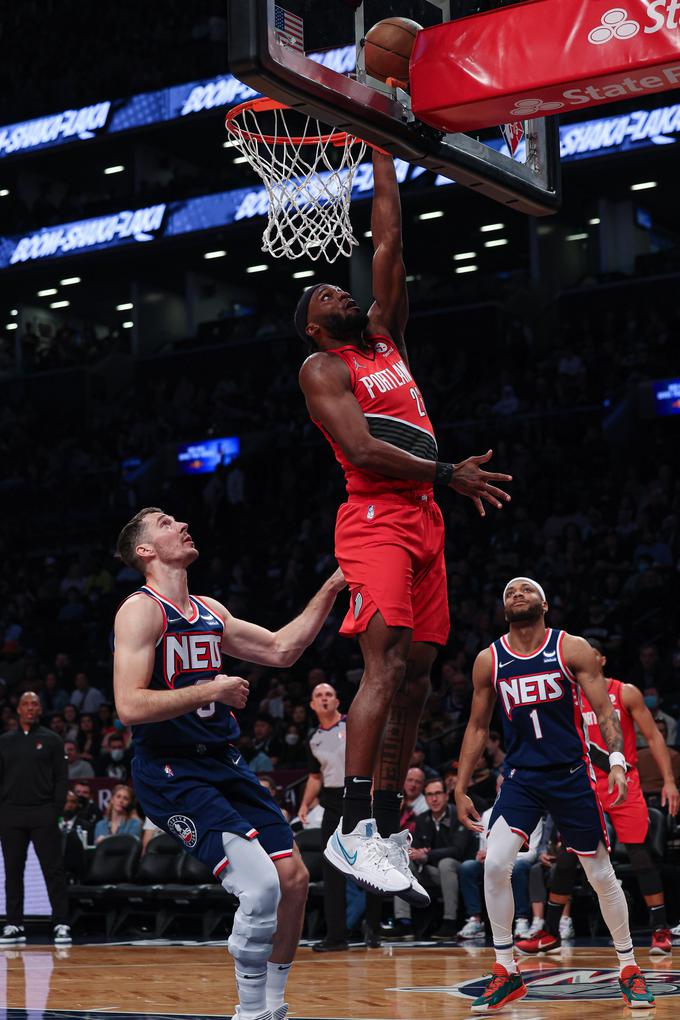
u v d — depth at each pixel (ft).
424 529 11.35
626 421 57.57
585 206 76.54
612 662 40.27
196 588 57.98
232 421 70.13
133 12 82.89
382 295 12.09
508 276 81.92
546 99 12.48
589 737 23.17
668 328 63.57
